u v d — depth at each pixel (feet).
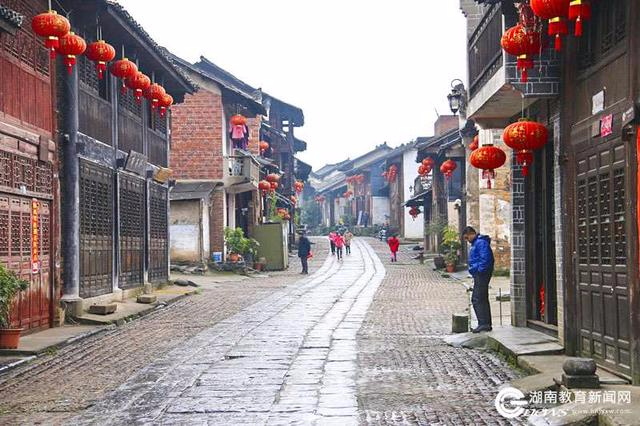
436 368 38.11
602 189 33.37
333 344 46.44
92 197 62.13
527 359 36.70
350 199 303.68
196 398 31.83
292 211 198.90
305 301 75.46
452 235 115.44
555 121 39.70
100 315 58.13
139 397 32.32
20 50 49.62
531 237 47.03
